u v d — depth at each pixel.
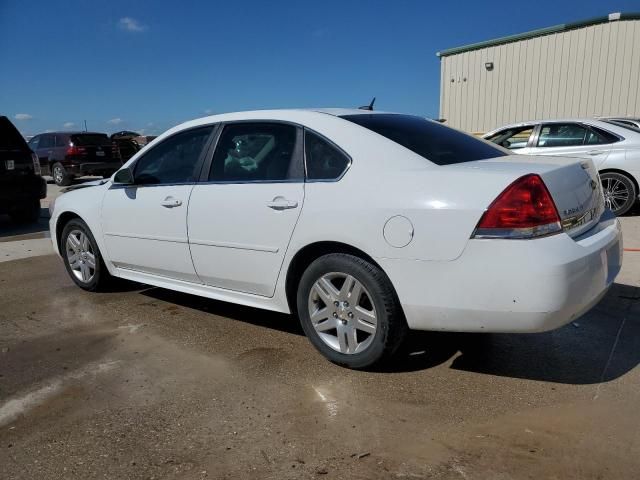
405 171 3.09
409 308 3.02
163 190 4.22
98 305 4.79
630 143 8.09
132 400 3.09
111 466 2.49
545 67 16.28
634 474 2.33
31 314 4.60
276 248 3.50
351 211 3.14
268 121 3.77
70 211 5.07
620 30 15.02
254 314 4.46
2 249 7.40
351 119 3.55
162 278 4.45
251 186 3.65
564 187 2.95
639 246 6.41
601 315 4.21
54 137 17.66
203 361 3.58
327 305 3.38
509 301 2.74
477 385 3.16
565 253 2.73
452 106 18.42
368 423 2.78
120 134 23.11
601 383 3.15
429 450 2.54
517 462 2.43
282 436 2.69
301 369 3.42
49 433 2.77
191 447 2.62
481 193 2.80
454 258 2.83
